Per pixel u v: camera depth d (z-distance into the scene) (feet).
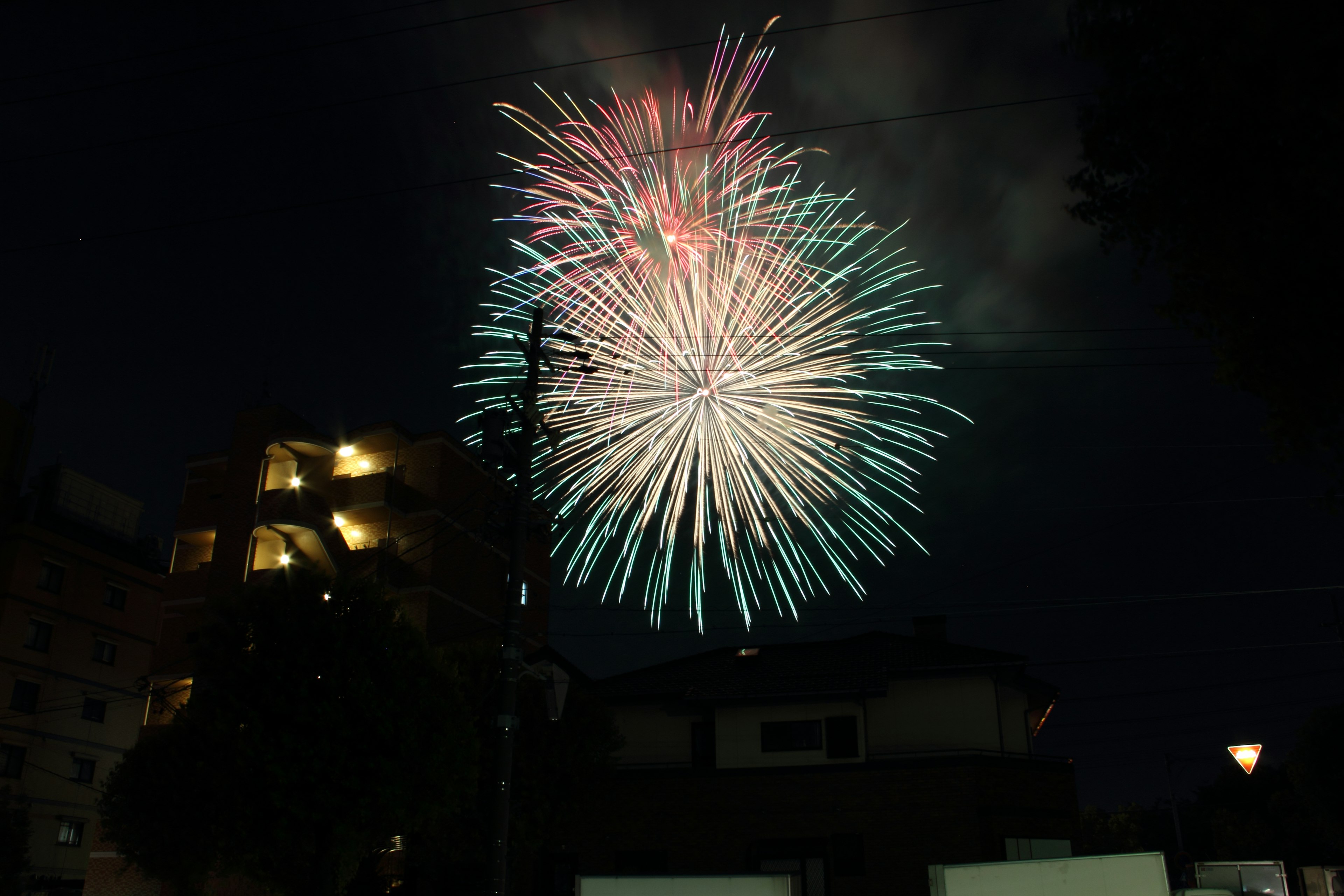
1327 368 29.50
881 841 87.04
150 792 68.90
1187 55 29.40
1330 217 27.27
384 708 64.23
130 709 157.79
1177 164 30.12
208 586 131.95
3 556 143.02
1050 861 48.24
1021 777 88.89
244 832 62.64
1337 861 146.30
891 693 94.68
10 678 138.51
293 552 130.72
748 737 94.99
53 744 142.51
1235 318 31.09
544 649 106.22
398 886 92.32
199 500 142.61
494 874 48.32
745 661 106.63
